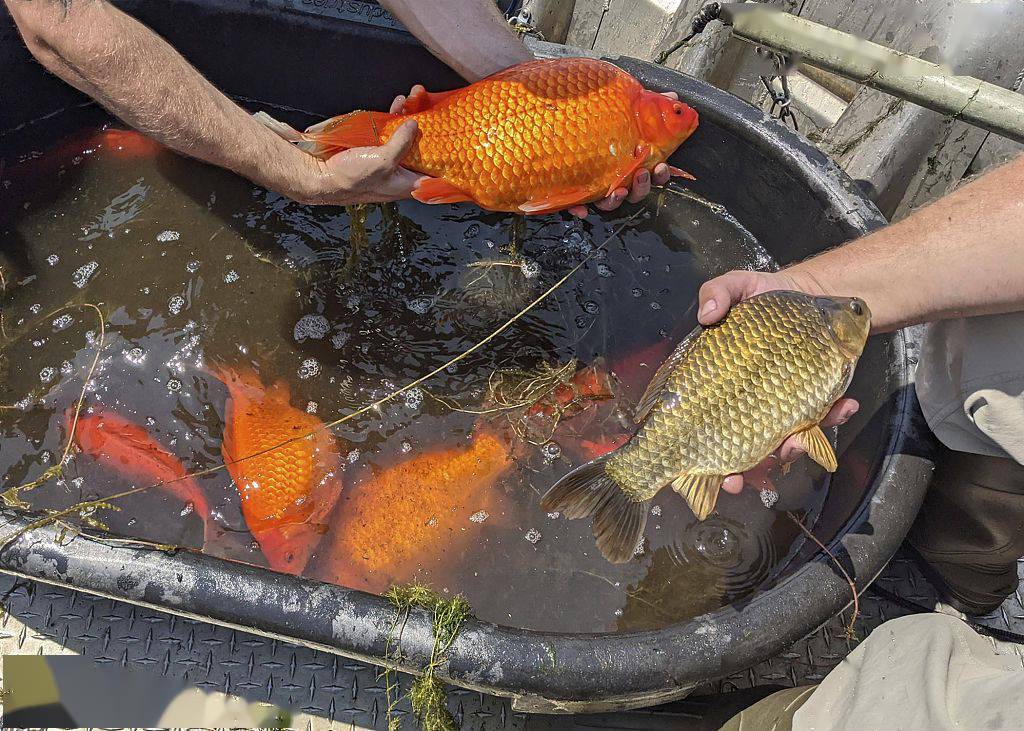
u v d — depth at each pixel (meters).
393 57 1.30
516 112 1.04
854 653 0.97
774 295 0.94
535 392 1.17
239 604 0.90
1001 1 1.18
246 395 1.16
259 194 1.31
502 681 0.89
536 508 1.11
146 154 1.33
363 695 1.09
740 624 0.92
